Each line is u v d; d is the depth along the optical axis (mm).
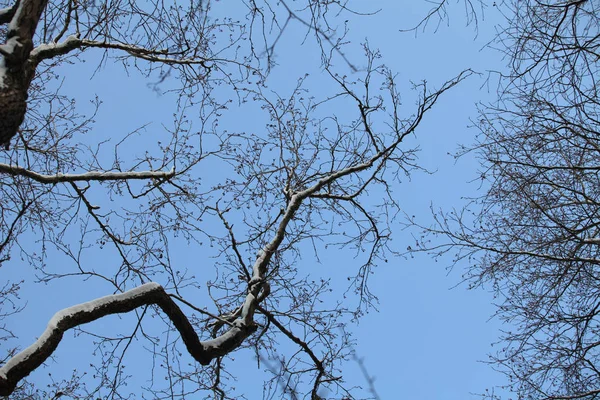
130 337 6781
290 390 7750
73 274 7262
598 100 6789
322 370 7594
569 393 7414
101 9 6457
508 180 7965
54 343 5383
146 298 6043
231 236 7293
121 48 6812
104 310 5797
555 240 7438
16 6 5477
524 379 7785
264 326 7773
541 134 7559
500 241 8281
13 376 5113
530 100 7219
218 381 7586
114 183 8445
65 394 7457
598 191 7590
